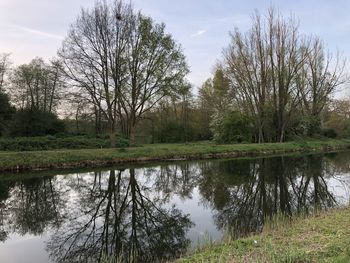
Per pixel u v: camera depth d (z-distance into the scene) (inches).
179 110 2583.7
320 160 1318.9
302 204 621.3
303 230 365.7
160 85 1523.1
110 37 1401.3
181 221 529.3
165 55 1510.8
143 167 1143.0
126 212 615.8
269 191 757.3
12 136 1571.1
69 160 1109.7
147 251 402.0
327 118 2519.7
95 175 989.2
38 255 401.1
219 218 538.6
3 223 546.6
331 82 2167.8
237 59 1840.6
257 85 1846.7
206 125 2386.8
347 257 260.1
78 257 392.2
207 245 356.5
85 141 1473.9
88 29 1379.2
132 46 1476.4
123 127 2096.5
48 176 953.5
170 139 2287.2
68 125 1945.1
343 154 1577.3
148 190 810.2
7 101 1785.2
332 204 601.0
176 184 873.5
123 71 1437.0
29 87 2159.2
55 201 699.4
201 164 1216.2
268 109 1876.2
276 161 1293.1
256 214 555.5
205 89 2402.8
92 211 624.4
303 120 2075.5
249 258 284.2
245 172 1032.2
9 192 770.2
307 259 267.7
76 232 498.0
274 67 1873.8
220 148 1513.3
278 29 1850.4
